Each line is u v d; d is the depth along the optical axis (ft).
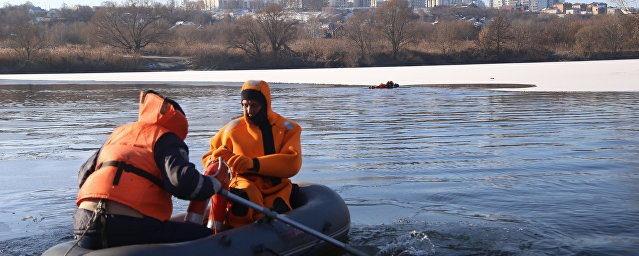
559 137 38.45
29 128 48.44
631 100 62.18
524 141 37.09
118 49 212.02
